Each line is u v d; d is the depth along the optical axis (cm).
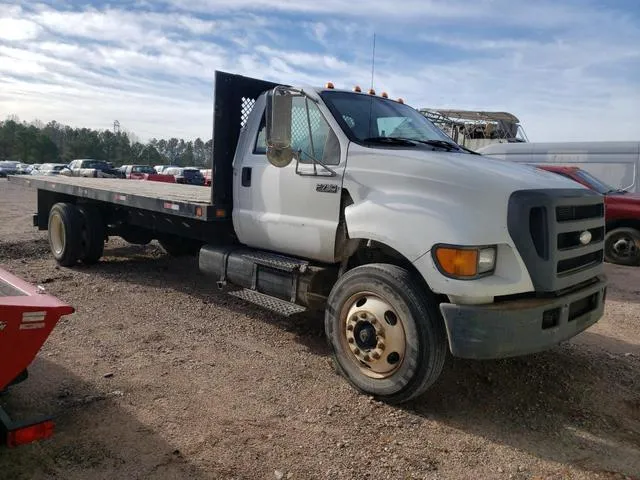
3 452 313
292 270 481
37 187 879
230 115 562
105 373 429
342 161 454
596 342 564
